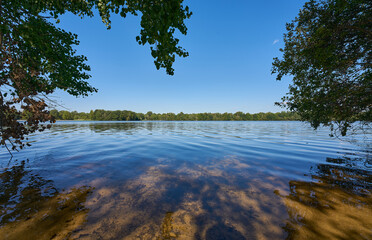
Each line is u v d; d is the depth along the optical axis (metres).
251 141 14.16
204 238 2.56
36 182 4.73
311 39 5.91
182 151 9.68
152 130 27.78
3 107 5.16
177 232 2.70
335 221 2.95
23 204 3.46
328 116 6.80
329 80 6.35
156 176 5.40
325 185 4.65
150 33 2.97
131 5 2.90
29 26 3.97
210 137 17.31
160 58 3.17
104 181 4.91
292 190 4.34
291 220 3.03
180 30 3.22
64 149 9.98
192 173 5.74
